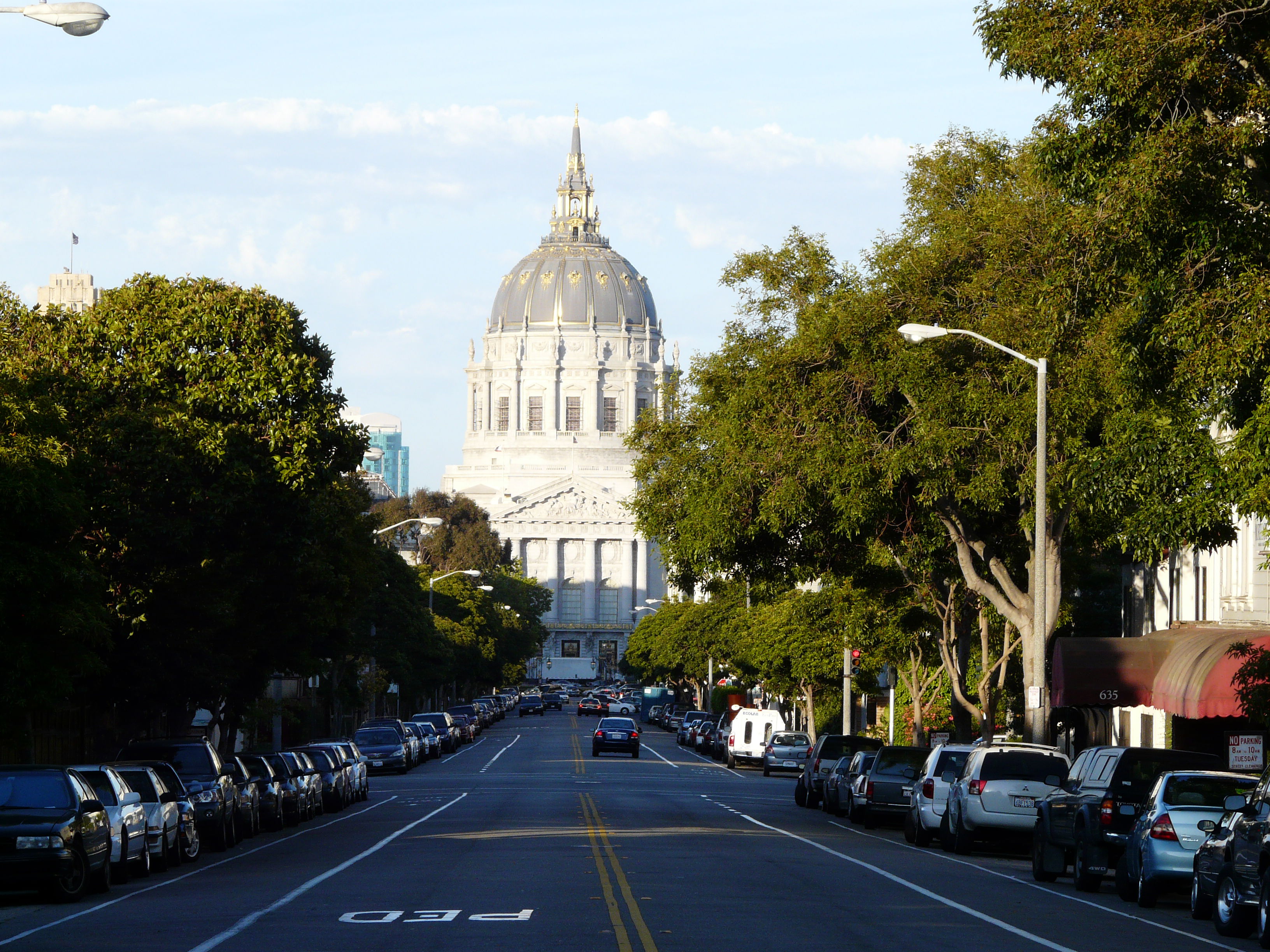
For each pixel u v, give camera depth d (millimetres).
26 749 67750
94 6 34625
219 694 74312
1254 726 77875
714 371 75500
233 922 35750
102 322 69062
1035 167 47469
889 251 66375
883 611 93938
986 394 61500
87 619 53406
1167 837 40688
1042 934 34344
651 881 44500
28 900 42219
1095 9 41375
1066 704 73625
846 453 64500
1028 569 72750
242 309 68812
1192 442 44281
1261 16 40594
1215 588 79938
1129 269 43938
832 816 84875
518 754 171375
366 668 165875
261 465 67688
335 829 72750
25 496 51188
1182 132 40062
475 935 32719
